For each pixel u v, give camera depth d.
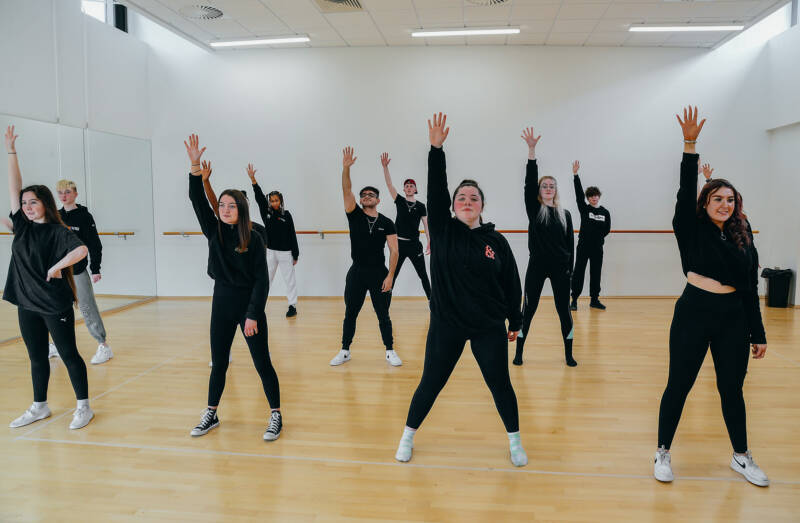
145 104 6.61
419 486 2.11
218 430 2.67
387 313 3.71
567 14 5.31
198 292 6.75
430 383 2.24
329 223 6.59
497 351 2.15
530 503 1.98
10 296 2.68
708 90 6.31
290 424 2.74
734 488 2.07
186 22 5.57
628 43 6.18
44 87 5.11
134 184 6.39
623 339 4.48
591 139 6.39
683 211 2.05
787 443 2.48
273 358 3.97
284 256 5.50
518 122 6.40
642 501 1.98
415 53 6.41
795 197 5.94
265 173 6.61
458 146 6.46
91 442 2.52
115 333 4.83
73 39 5.47
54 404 3.03
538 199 3.53
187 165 6.68
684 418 2.79
